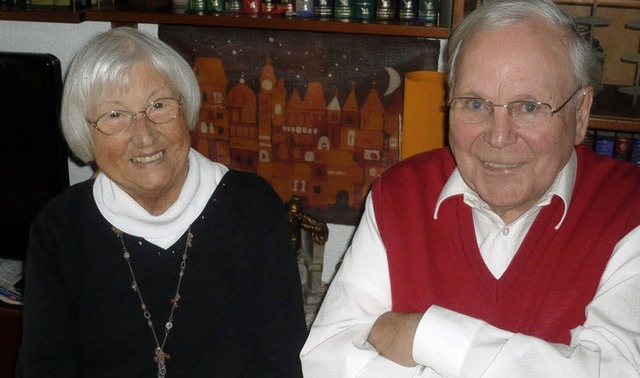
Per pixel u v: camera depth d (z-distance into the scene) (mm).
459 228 1389
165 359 1518
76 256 1548
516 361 1148
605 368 1146
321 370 1311
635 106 1812
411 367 1253
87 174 2420
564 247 1307
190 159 1615
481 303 1349
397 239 1416
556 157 1234
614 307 1198
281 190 2277
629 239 1246
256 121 2221
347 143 2188
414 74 1902
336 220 2273
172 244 1553
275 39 2131
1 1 2158
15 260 2328
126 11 2062
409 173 1492
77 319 1543
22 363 1483
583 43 1229
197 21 1981
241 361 1526
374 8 1970
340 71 2121
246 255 1559
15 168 2152
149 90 1432
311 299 2072
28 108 2072
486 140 1230
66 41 2262
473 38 1231
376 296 1395
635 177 1346
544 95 1187
